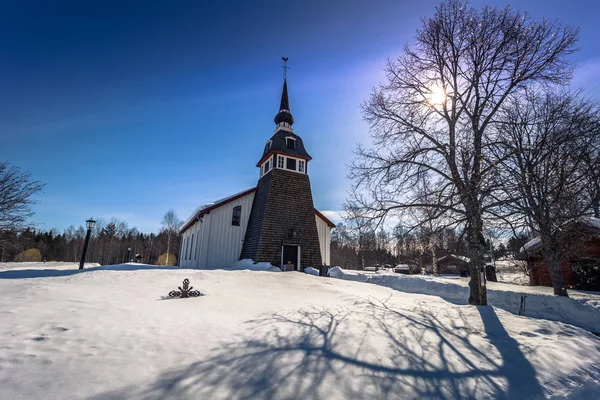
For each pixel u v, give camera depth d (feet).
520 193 28.99
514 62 32.60
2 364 9.73
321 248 77.05
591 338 19.36
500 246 37.68
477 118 32.96
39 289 22.82
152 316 17.22
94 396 8.55
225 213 70.74
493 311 24.77
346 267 160.15
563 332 20.11
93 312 17.04
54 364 10.15
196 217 71.61
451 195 27.66
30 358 10.37
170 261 194.59
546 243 38.22
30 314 15.49
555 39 31.91
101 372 9.95
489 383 11.87
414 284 51.55
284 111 82.07
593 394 12.30
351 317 20.48
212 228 68.18
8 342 11.51
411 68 37.73
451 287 45.80
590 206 32.65
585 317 30.73
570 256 44.86
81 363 10.42
